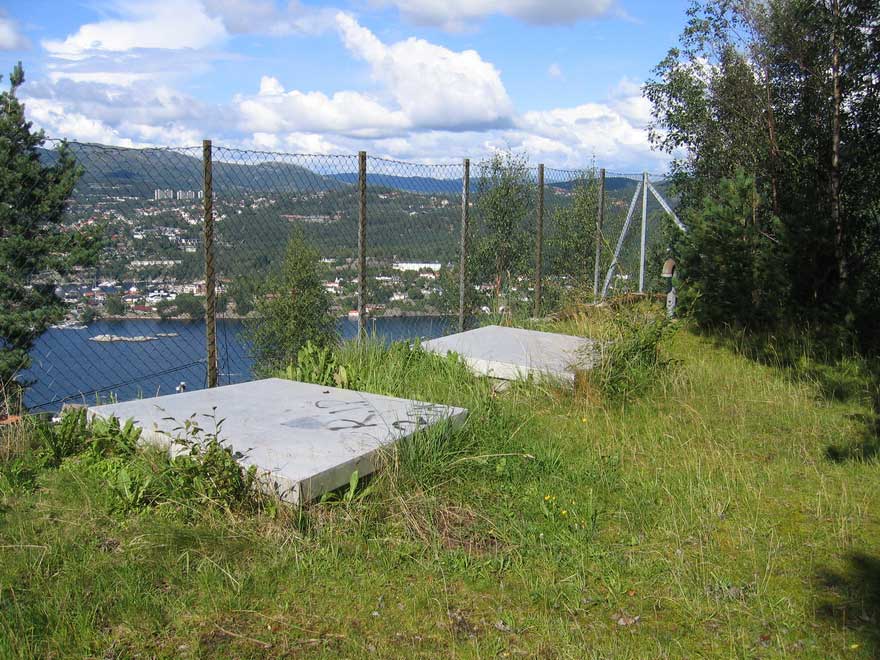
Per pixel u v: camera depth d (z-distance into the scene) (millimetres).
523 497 4156
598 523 3877
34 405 4910
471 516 3879
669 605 3084
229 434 4227
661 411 5953
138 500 3664
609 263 11695
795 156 8977
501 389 6383
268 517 3561
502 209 10961
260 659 2598
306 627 2801
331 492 3783
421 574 3258
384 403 5023
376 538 3521
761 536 3756
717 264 8719
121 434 4223
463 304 8391
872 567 3443
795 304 8297
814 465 4828
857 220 8477
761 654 2756
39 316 5309
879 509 4121
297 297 6777
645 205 12008
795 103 9453
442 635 2807
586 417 5633
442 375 6277
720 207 8695
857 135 8555
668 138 11773
